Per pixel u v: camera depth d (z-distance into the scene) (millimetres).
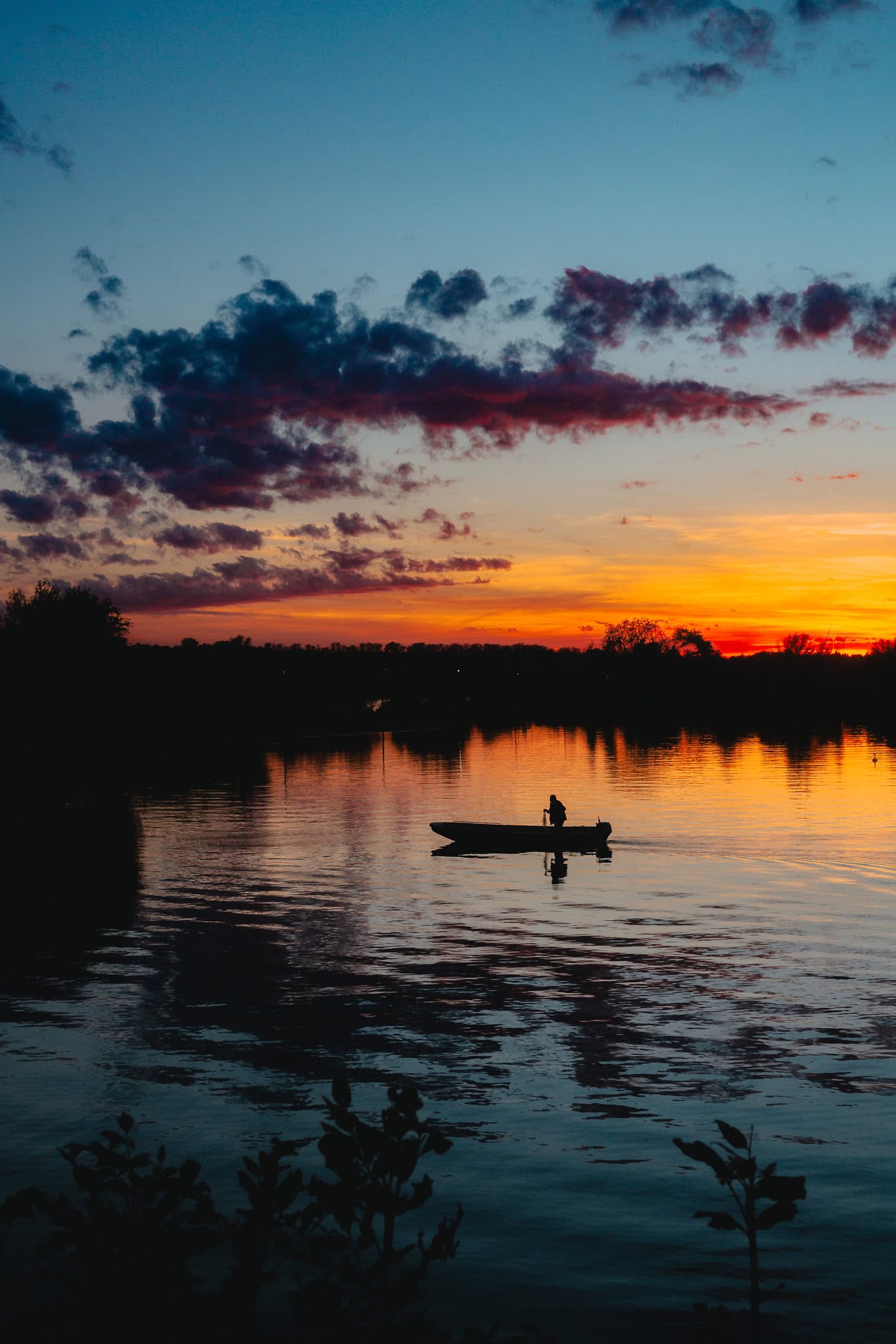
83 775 67812
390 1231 4754
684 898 35031
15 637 68438
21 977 23984
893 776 86625
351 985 23047
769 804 66250
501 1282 9750
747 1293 9562
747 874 40094
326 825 58719
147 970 24656
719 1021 19703
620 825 56156
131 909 33438
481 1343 5207
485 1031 19141
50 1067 16828
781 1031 18953
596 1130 13914
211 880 39562
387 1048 18062
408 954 26422
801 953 26109
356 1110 14648
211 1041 18500
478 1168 12594
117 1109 14703
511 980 23406
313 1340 8234
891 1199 11617
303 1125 14000
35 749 63750
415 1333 4734
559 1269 10008
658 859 44500
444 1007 21016
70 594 73500
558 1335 8734
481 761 118875
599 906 33688
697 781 85375
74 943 27922
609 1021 19781
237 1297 4605
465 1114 14578
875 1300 9367
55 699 66938
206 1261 9711
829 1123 14102
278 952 26734
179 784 88000
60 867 43094
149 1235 4641
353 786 86562
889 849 46312
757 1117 14406
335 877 40375
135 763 108500
